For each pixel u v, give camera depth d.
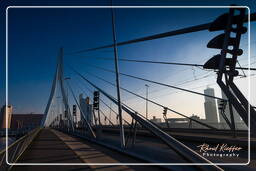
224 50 3.85
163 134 8.31
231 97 3.62
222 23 4.04
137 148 12.70
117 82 13.82
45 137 25.94
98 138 17.75
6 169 6.93
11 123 139.62
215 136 21.22
